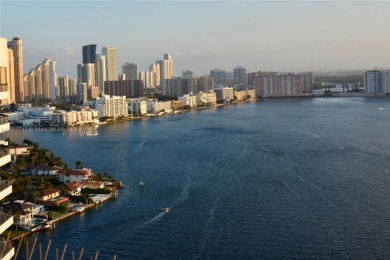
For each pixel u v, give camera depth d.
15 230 138.25
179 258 118.19
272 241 126.00
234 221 141.88
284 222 139.38
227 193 172.12
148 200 167.25
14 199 167.25
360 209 149.25
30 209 150.38
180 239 129.88
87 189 181.00
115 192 177.75
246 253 119.44
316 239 126.25
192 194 172.62
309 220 140.38
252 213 148.50
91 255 121.75
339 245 122.12
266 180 189.75
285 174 199.38
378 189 172.12
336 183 182.00
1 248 61.31
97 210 158.25
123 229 139.25
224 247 123.38
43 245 128.38
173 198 168.62
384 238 125.69
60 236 134.88
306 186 178.62
